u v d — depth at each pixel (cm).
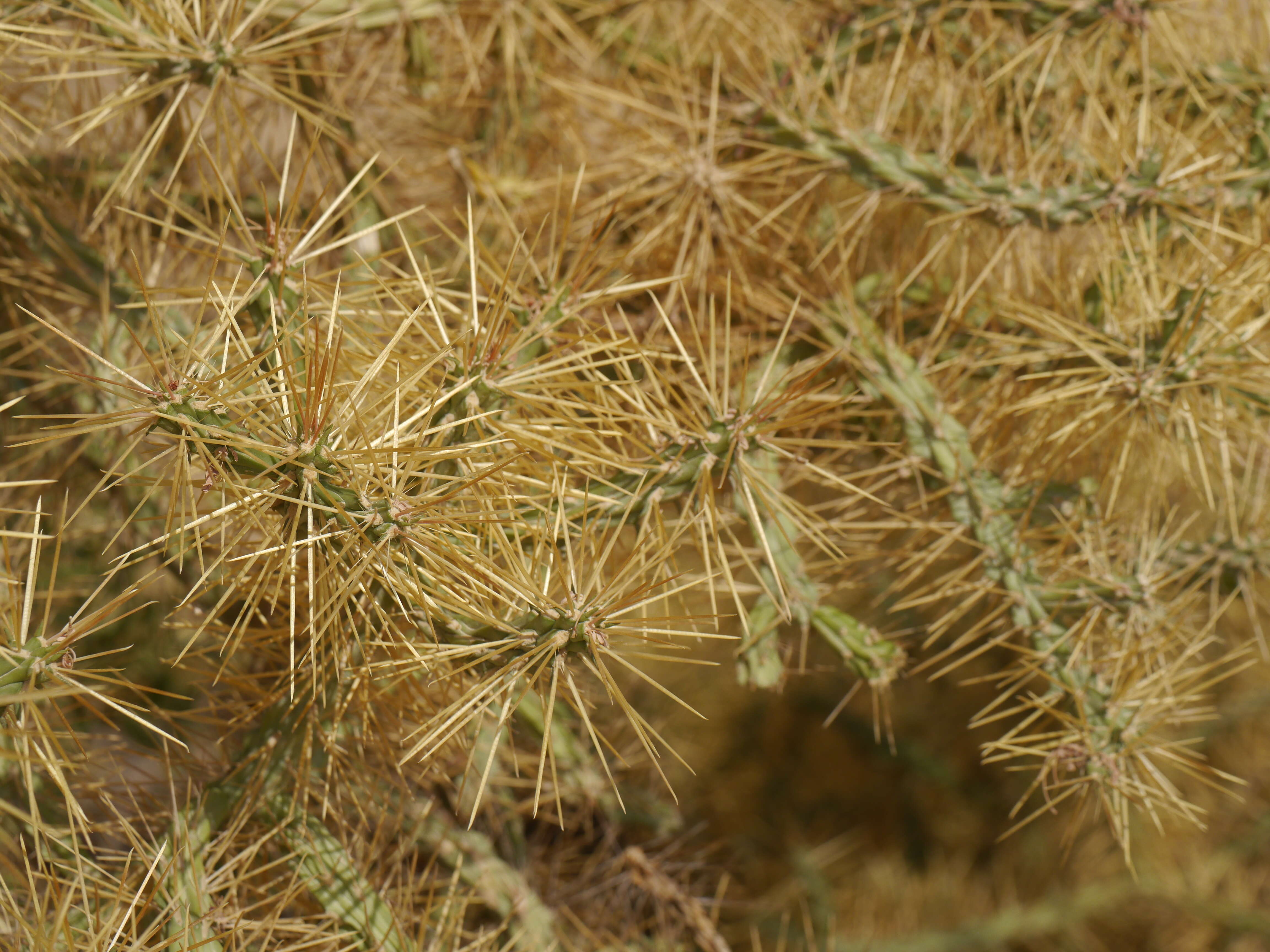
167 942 54
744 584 63
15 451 66
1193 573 64
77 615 52
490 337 52
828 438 66
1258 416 62
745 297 64
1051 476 62
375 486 51
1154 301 59
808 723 95
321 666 54
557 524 52
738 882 82
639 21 69
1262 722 98
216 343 52
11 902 53
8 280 62
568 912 64
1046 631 60
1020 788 100
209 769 59
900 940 91
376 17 62
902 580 64
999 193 61
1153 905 99
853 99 66
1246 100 64
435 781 61
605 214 61
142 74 58
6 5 59
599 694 65
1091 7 62
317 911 58
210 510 58
